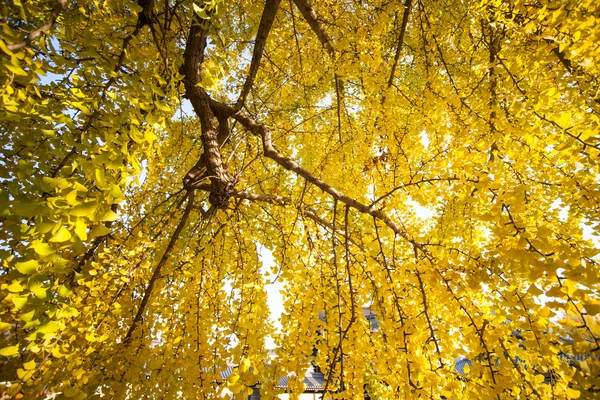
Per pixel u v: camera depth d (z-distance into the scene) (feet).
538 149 6.43
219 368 5.30
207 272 6.77
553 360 4.52
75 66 5.14
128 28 5.65
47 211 2.80
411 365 4.83
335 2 9.03
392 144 7.18
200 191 10.67
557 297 3.69
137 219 8.41
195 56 7.76
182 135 10.03
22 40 3.10
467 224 8.20
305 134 10.08
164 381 5.80
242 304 6.13
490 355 4.97
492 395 4.42
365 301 6.40
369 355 6.06
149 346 6.24
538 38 5.20
